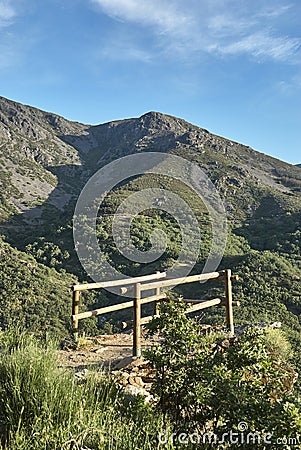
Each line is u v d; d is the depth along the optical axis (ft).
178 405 10.58
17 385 9.78
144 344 19.95
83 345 19.29
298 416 7.89
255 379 10.30
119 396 11.25
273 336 22.02
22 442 8.01
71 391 9.81
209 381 9.59
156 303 21.97
